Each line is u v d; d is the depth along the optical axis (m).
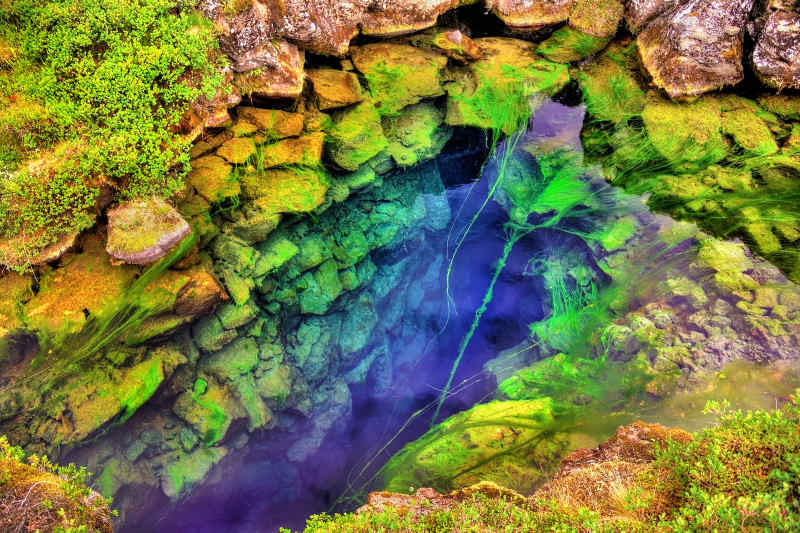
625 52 7.07
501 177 7.25
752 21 6.36
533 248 7.20
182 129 5.27
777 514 2.43
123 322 4.74
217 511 5.31
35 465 3.14
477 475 4.62
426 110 6.75
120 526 4.54
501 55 7.14
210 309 5.12
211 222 5.29
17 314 4.48
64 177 4.57
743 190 5.94
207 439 5.01
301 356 5.90
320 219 6.05
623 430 3.74
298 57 6.05
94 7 4.91
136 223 4.78
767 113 6.35
